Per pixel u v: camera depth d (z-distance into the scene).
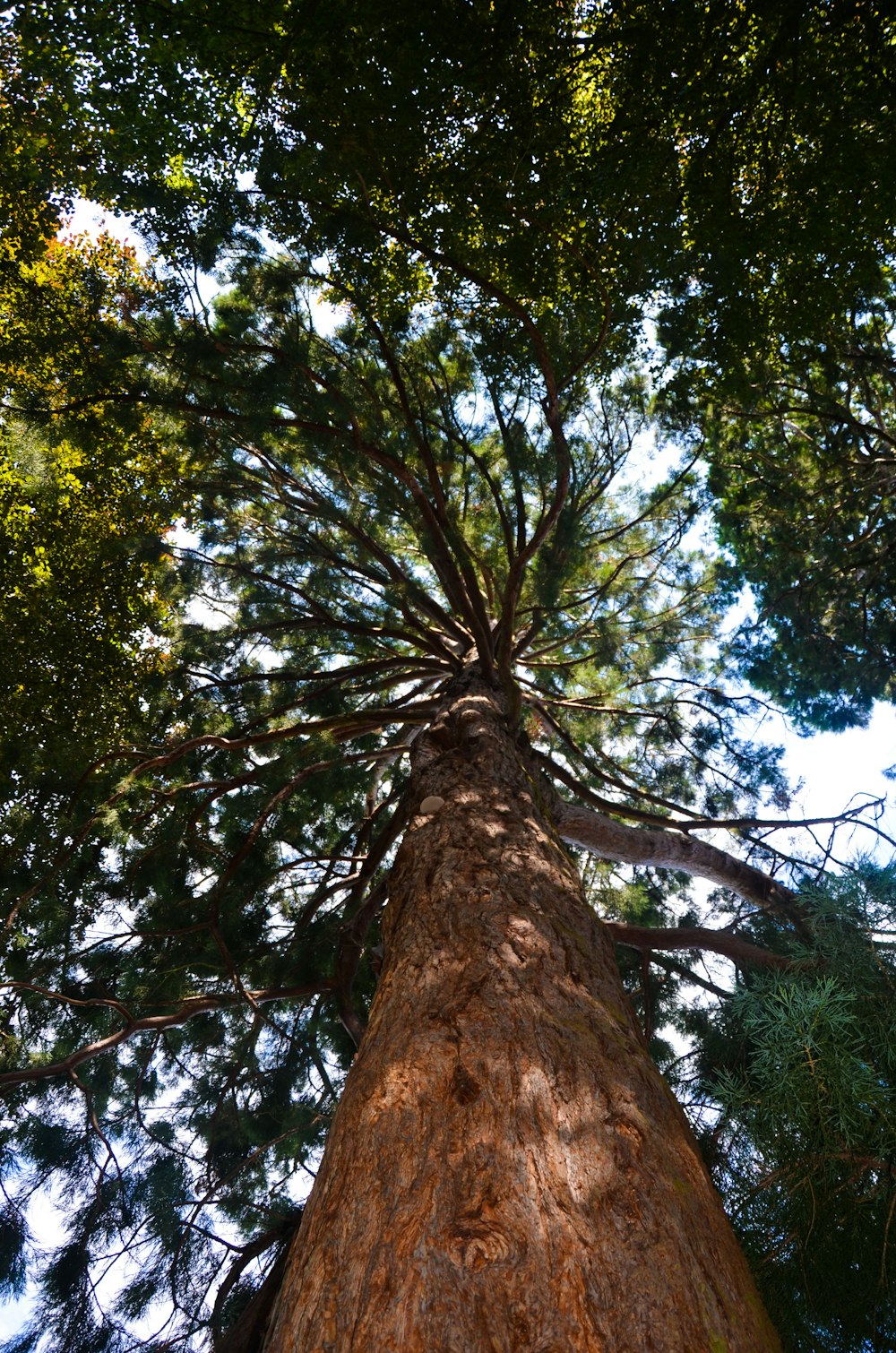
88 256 8.38
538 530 6.29
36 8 5.86
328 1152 1.92
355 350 7.02
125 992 6.53
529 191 6.21
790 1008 3.03
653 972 6.58
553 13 5.66
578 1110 1.86
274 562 7.78
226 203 6.14
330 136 5.83
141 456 8.23
